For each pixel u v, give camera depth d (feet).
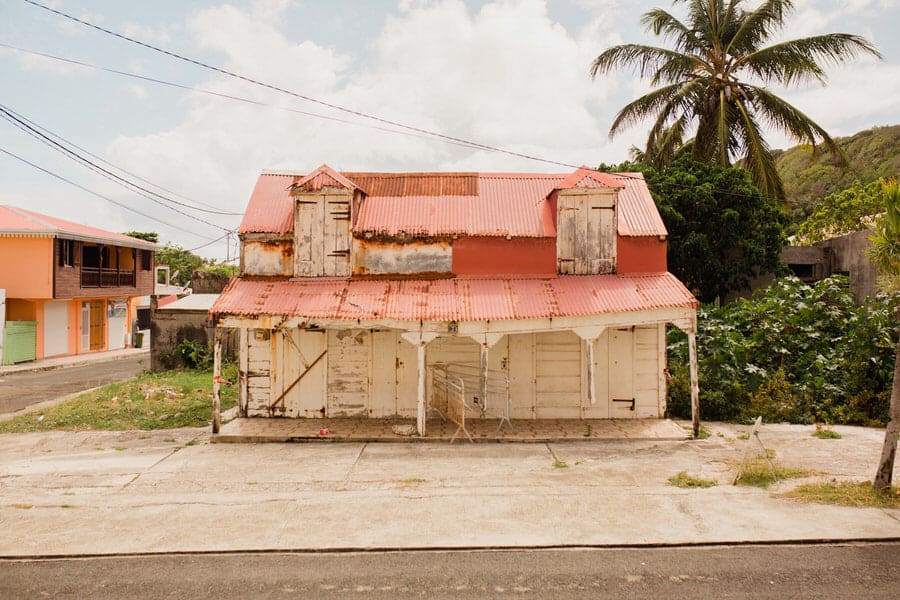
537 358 43.68
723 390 44.98
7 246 87.51
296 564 21.21
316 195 43.45
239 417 44.06
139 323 129.29
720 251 67.72
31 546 22.68
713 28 77.30
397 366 43.93
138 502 27.48
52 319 94.17
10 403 56.13
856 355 45.03
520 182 48.60
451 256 43.27
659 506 26.22
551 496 27.71
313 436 38.37
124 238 105.40
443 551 22.15
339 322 38.68
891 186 28.45
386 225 43.88
